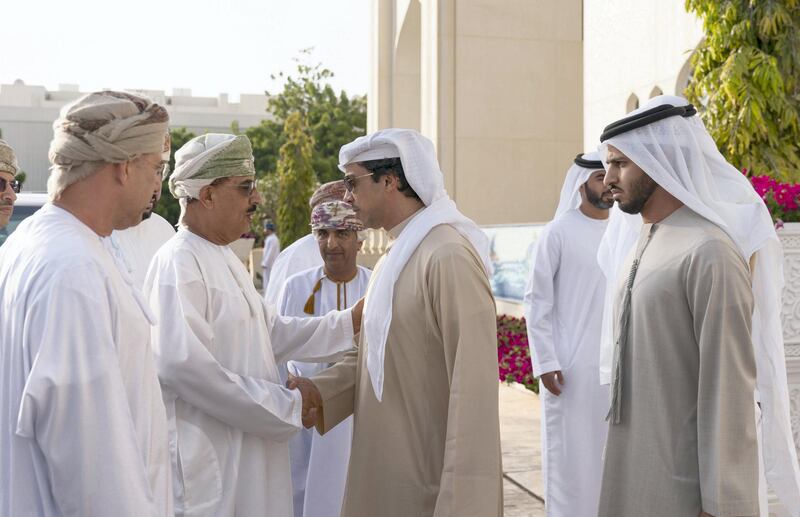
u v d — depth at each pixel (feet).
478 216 48.60
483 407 6.66
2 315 5.11
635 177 7.37
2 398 4.97
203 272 7.39
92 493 4.72
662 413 6.86
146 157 5.47
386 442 7.18
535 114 49.16
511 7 48.78
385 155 7.41
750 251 7.18
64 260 4.92
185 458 7.06
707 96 19.66
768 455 7.47
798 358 11.71
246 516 7.36
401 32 59.11
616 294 7.77
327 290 11.84
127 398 5.20
